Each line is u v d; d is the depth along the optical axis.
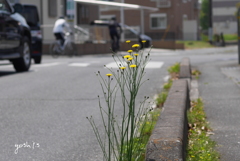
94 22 33.00
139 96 7.39
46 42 23.92
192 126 5.16
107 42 26.06
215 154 4.10
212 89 7.84
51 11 26.77
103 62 13.77
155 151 3.35
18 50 11.04
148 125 4.80
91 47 24.14
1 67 13.29
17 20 11.18
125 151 4.02
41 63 15.21
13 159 4.21
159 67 11.59
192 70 10.75
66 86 8.53
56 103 6.86
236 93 7.28
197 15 57.78
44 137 4.97
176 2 48.53
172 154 3.30
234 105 6.32
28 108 6.49
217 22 74.12
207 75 9.91
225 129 5.05
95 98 7.27
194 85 8.45
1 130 5.27
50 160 4.18
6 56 10.35
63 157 4.27
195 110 6.01
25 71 11.56
